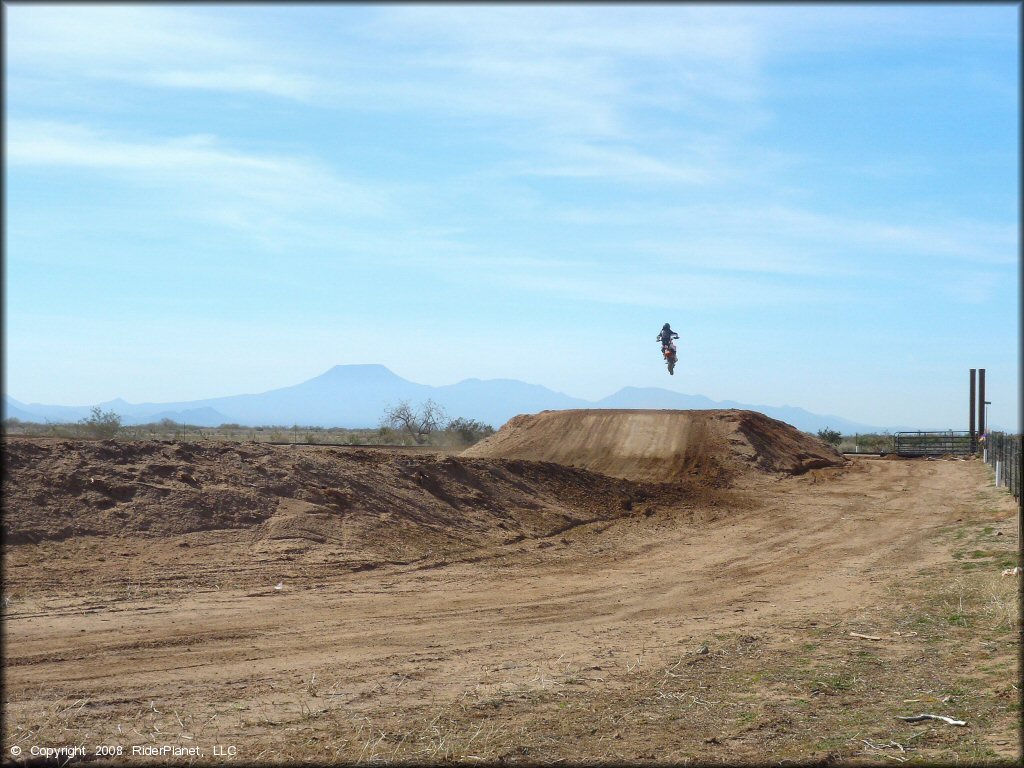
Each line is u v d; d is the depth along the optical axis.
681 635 14.01
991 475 41.66
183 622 13.35
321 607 14.97
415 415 69.62
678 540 25.19
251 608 14.52
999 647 12.50
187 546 17.53
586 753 8.52
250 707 9.80
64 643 11.85
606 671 11.73
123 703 9.73
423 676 11.27
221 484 20.03
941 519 28.67
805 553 23.00
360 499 21.89
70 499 17.55
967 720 9.41
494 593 17.14
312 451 24.27
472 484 26.16
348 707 9.89
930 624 14.28
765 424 47.41
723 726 9.39
